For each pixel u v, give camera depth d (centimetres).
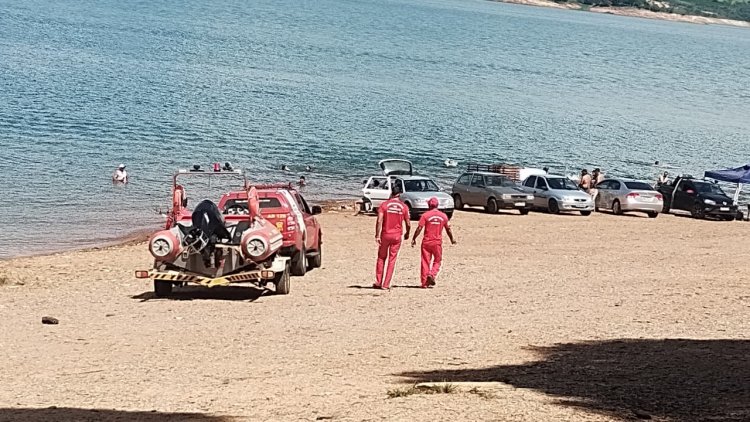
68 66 8312
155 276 1716
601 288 1912
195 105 6694
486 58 13562
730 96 11719
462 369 1120
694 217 4297
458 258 2466
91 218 3238
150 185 3953
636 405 884
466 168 5075
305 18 18388
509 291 1873
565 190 4141
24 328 1461
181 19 15325
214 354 1252
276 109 6888
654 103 10088
